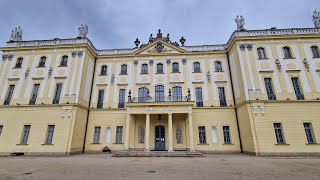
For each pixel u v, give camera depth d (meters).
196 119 23.30
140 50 27.20
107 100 25.08
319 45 22.45
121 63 26.92
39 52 25.30
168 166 12.25
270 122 19.62
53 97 22.88
